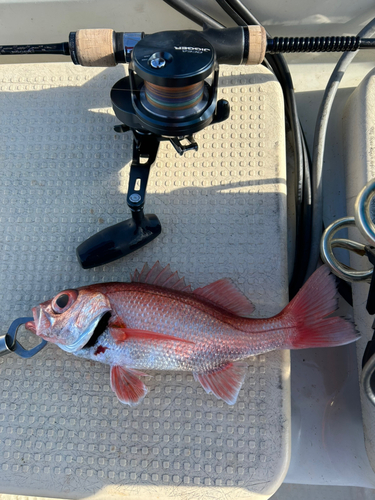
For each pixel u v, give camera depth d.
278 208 0.40
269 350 0.34
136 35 0.30
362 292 0.40
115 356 0.34
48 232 0.41
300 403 0.43
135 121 0.31
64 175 0.42
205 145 0.42
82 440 0.37
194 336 0.33
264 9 0.44
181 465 0.36
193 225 0.40
